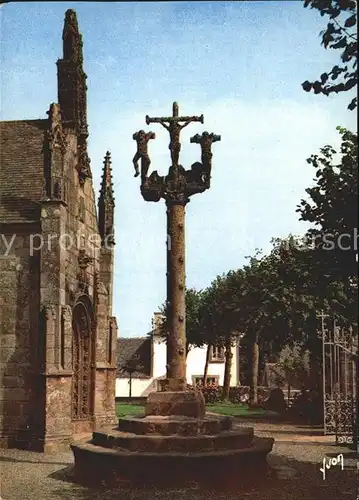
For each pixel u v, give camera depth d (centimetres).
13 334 2252
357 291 1334
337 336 2398
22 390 2222
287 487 1416
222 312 5478
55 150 2302
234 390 6209
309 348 3344
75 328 2572
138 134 1697
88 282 2653
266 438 1656
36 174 2461
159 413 1588
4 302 2267
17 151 2569
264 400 5138
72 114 2586
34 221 2277
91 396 2631
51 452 2102
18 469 1744
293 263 3086
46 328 2188
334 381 2786
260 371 7250
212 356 7338
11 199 2375
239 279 5253
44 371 2166
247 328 4231
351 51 932
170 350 1634
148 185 1677
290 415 3881
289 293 3148
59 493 1377
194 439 1462
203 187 1669
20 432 2202
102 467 1464
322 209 1424
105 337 2720
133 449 1472
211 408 4903
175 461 1403
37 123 2684
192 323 5906
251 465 1467
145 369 7481
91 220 2759
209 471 1409
